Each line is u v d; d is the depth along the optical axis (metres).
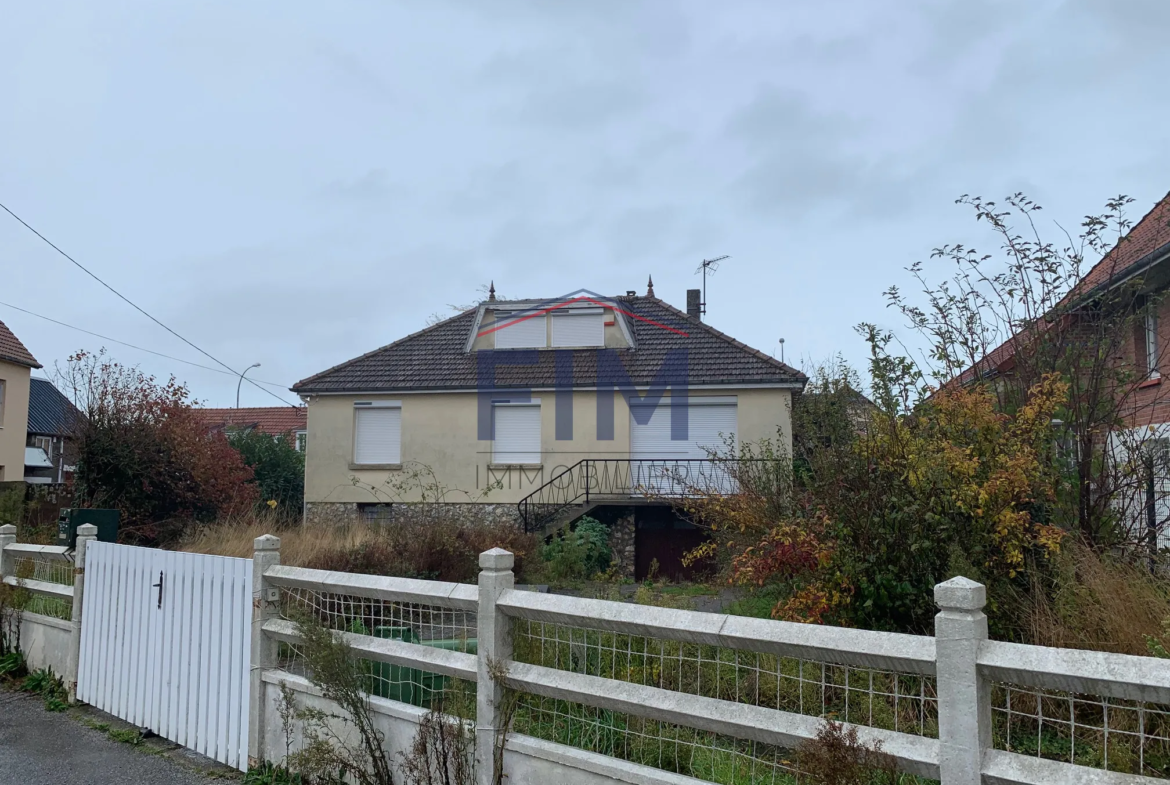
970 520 6.00
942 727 2.58
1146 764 3.72
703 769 3.79
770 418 17.88
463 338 20.64
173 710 5.62
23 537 14.34
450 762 3.92
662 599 7.64
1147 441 7.06
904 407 6.83
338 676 4.27
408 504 18.41
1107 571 5.47
